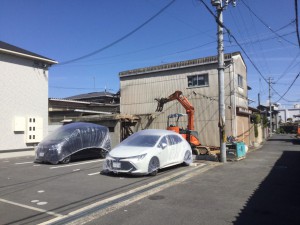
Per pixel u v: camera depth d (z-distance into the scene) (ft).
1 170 41.78
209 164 47.60
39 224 20.04
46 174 38.45
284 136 180.55
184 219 20.70
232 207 23.49
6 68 59.57
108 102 136.26
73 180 34.50
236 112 74.54
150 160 36.65
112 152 37.81
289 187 30.55
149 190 29.40
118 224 19.86
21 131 61.72
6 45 63.00
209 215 21.54
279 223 19.86
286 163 49.24
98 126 55.16
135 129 85.30
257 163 49.37
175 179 34.88
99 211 22.76
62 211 22.89
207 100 76.23
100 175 37.52
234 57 75.87
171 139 42.22
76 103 107.24
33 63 64.95
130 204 24.54
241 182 33.14
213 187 30.60
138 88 88.94
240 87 80.89
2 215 21.98
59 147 47.60
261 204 24.32
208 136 75.15
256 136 104.53
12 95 60.39
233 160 52.31
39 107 65.77
